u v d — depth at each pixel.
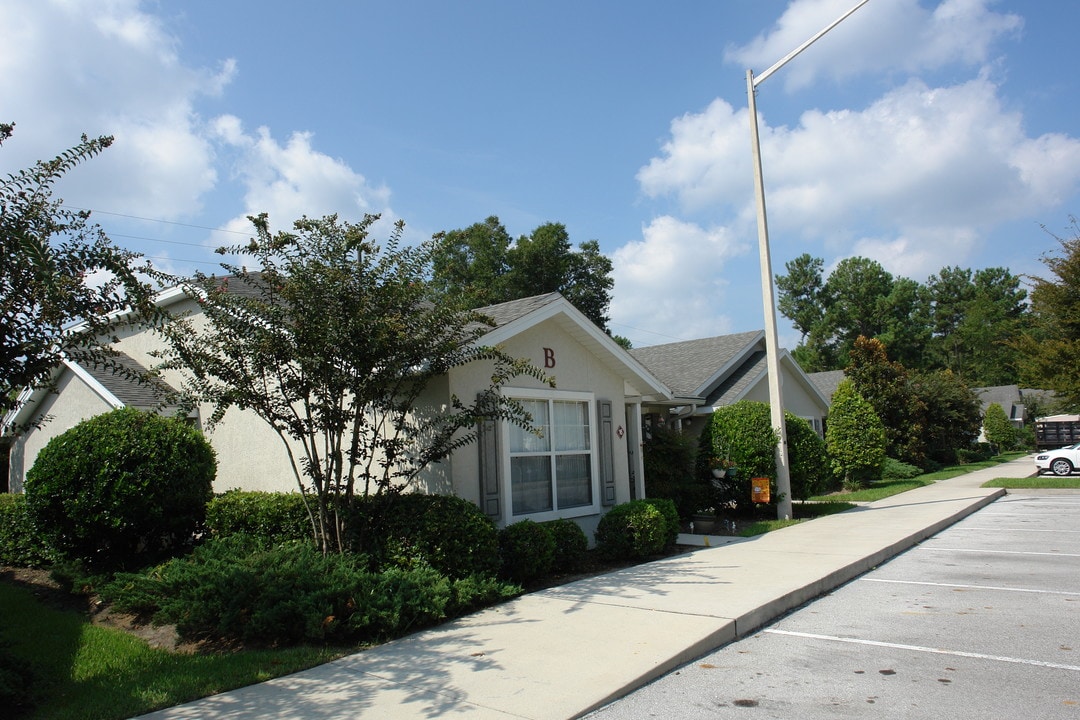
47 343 5.39
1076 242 22.05
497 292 39.50
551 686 4.99
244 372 7.89
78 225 5.67
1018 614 6.92
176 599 7.01
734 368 22.52
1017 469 29.77
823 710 4.58
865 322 65.56
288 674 5.52
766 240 14.82
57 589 9.02
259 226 7.94
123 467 9.17
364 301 7.58
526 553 8.56
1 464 15.66
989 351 70.06
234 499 9.96
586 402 11.95
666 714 4.59
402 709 4.67
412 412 9.72
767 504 15.73
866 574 9.19
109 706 4.88
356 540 8.25
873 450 22.39
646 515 10.27
